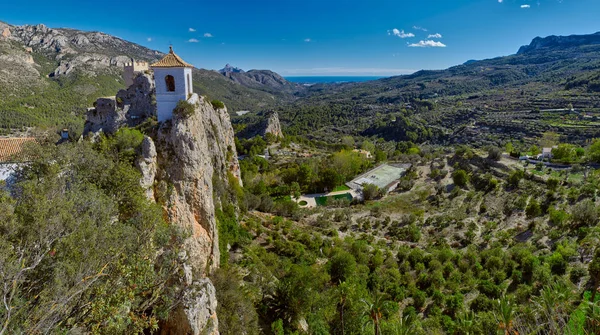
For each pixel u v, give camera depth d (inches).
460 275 1827.0
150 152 1189.1
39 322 490.6
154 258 860.0
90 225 645.9
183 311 872.9
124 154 1159.6
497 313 1312.7
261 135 6294.3
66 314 553.0
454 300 1567.4
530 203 2396.7
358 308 1444.4
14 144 1252.5
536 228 2181.3
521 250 1845.5
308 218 2910.9
